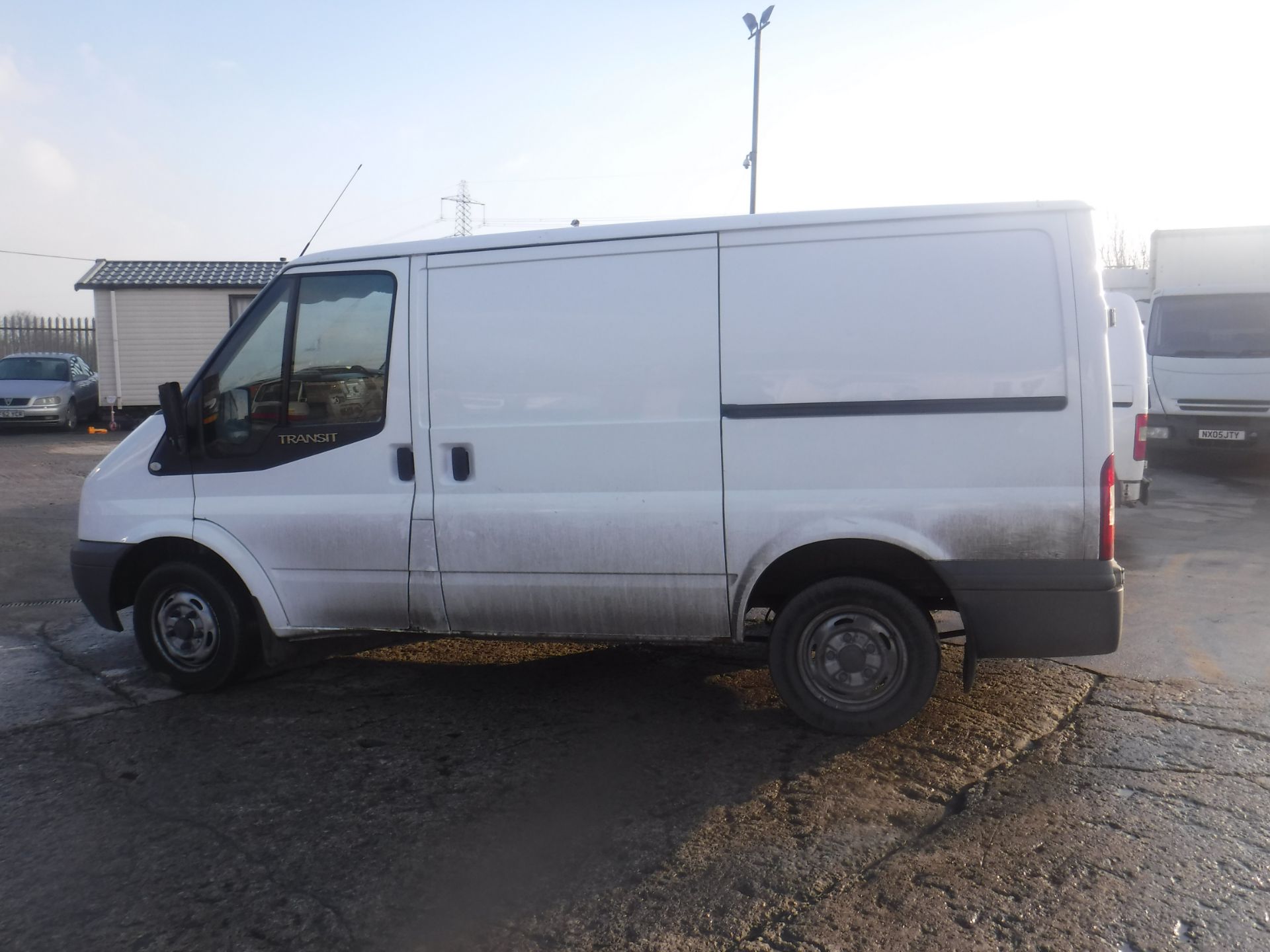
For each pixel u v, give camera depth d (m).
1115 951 2.84
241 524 4.90
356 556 4.75
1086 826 3.56
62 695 5.18
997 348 4.05
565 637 4.61
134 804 3.90
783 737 4.42
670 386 4.31
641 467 4.36
